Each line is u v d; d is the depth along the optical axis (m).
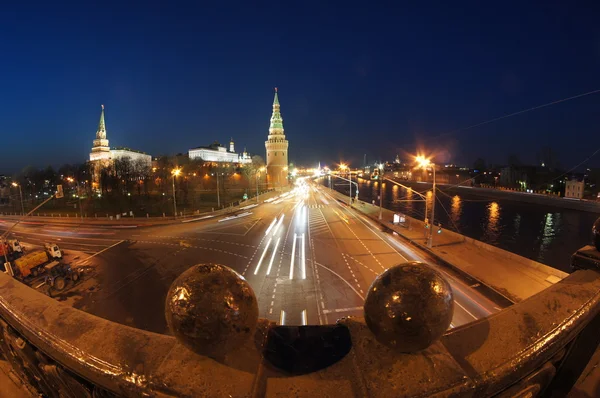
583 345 1.70
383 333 1.10
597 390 1.86
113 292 18.53
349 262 22.33
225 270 1.20
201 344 1.05
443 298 1.10
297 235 31.47
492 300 15.37
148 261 24.00
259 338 1.25
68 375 1.44
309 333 1.27
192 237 31.47
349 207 54.66
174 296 1.09
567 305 1.56
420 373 1.08
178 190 73.94
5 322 1.81
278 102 108.75
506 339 1.31
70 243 30.38
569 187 77.50
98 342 1.33
